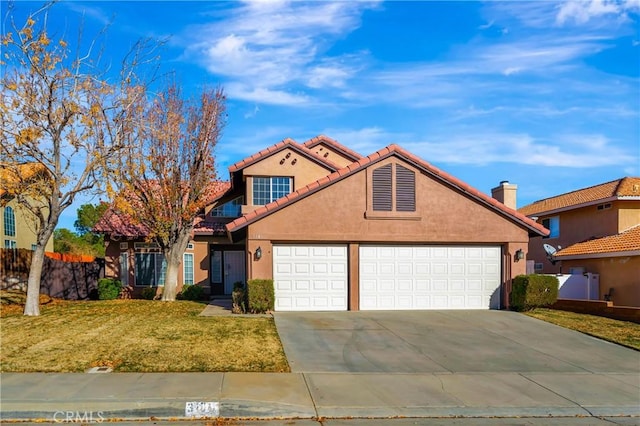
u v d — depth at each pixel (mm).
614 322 15086
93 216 48375
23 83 13578
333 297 16281
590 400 8211
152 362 9367
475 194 16828
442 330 13375
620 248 19562
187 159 18719
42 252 14836
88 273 22766
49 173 14711
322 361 9945
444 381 8938
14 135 13414
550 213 26531
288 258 16141
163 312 15305
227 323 13359
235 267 22766
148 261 21969
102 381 8164
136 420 6918
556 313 16391
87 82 14375
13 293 18156
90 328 12336
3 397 7336
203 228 22125
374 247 16594
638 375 9766
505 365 10180
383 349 11141
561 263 24094
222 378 8531
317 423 6977
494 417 7469
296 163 20859
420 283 16781
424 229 16656
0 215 23641
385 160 16562
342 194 16312
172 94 18562
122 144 15430
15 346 10406
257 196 20688
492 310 16844
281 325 13352
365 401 7723
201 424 6844
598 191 24781
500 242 17125
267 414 7191
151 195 18172
